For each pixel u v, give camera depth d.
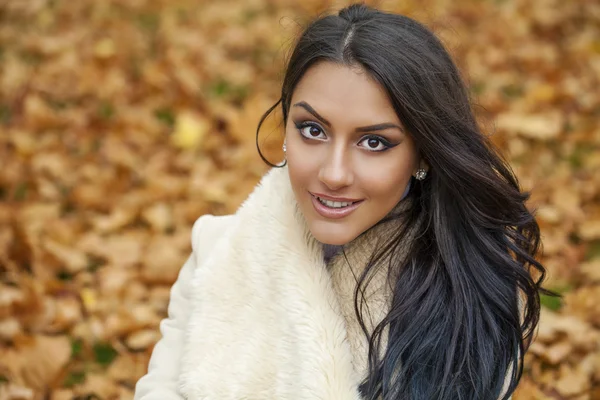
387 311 1.55
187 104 4.03
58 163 3.51
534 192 3.22
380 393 1.52
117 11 5.23
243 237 1.65
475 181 1.50
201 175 3.41
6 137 3.72
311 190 1.43
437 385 1.51
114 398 2.33
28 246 2.86
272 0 5.36
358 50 1.36
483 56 4.44
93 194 3.28
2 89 4.16
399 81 1.37
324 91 1.38
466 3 5.17
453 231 1.55
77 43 4.73
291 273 1.54
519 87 4.18
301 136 1.43
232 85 4.25
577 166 3.49
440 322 1.52
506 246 1.61
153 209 3.16
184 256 2.96
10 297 2.67
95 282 2.81
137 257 2.92
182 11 5.26
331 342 1.49
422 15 4.89
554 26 4.82
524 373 2.35
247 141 3.62
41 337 2.44
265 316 1.58
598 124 3.75
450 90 1.48
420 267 1.55
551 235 2.95
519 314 1.63
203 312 1.65
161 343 1.75
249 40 4.76
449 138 1.46
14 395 2.29
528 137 3.63
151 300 2.72
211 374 1.60
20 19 5.06
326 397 1.46
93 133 3.80
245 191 3.29
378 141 1.40
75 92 4.16
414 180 1.58
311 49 1.40
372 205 1.43
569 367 2.39
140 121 3.84
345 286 1.57
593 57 4.42
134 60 4.55
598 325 2.54
